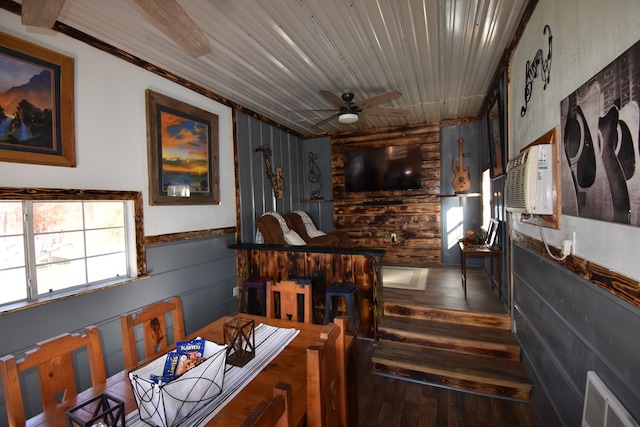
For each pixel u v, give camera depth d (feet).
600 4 4.01
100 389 4.26
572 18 4.86
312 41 8.30
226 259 12.45
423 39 8.30
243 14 7.06
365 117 16.15
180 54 8.89
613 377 3.83
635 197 3.32
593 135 4.20
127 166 8.74
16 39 6.43
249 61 9.41
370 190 18.80
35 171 6.80
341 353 4.34
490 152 12.49
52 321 6.97
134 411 3.74
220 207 12.37
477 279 13.98
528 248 7.59
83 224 7.92
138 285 8.95
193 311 10.84
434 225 17.65
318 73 10.38
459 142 16.69
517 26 7.77
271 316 6.99
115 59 8.45
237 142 13.46
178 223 10.41
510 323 9.52
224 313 12.17
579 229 4.69
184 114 10.55
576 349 4.90
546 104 6.02
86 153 7.75
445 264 17.37
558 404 5.69
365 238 19.10
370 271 10.78
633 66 3.32
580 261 4.66
